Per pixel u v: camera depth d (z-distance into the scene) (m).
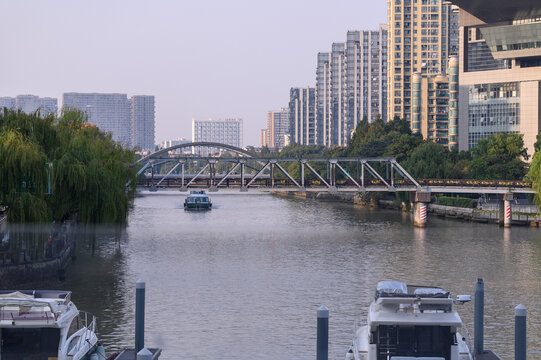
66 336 37.09
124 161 87.31
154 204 193.38
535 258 85.38
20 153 59.28
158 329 51.22
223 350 46.66
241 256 86.00
